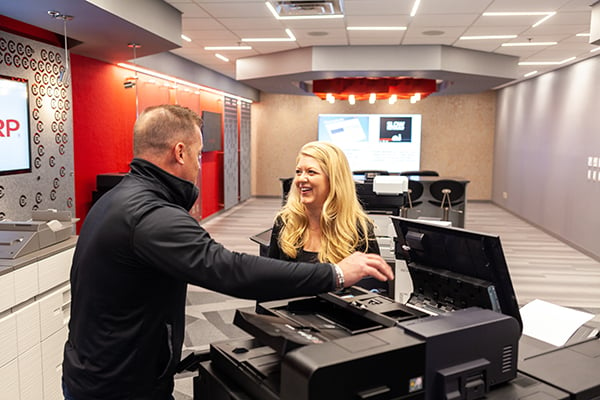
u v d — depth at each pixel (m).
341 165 1.62
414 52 6.04
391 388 0.81
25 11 3.14
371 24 4.98
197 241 0.98
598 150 5.79
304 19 4.81
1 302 2.06
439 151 10.66
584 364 1.09
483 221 8.52
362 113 10.66
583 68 6.41
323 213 1.58
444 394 0.87
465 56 6.24
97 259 1.05
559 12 4.43
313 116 10.77
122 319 1.07
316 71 6.20
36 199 3.57
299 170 1.64
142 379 1.11
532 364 1.09
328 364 0.74
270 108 10.88
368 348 0.81
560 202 6.97
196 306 4.02
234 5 4.30
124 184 1.12
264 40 5.79
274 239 1.73
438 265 1.22
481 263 1.08
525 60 6.80
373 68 6.11
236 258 0.96
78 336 1.11
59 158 3.88
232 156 9.48
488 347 0.94
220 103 8.86
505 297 1.08
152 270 1.06
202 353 1.20
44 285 2.38
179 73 6.81
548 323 1.32
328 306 1.22
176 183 1.14
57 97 3.85
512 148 9.39
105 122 5.08
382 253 3.02
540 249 6.34
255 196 11.12
